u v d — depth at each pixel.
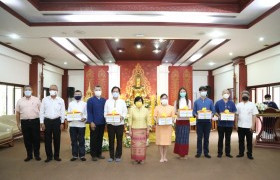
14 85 10.01
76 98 5.72
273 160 5.73
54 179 4.36
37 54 10.95
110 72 13.27
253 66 10.92
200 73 16.08
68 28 6.77
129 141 7.46
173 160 5.75
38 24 6.52
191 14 6.05
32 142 5.81
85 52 10.68
